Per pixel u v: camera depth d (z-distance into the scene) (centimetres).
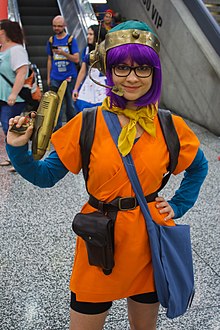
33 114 132
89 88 429
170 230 145
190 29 606
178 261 145
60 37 536
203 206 364
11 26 379
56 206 355
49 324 218
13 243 293
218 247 298
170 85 712
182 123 146
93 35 438
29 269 263
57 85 541
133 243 138
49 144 133
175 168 146
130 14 883
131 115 132
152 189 141
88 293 144
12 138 129
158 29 724
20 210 345
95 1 1059
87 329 151
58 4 938
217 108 570
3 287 245
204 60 583
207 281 259
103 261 136
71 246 292
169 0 664
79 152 138
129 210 137
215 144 542
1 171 430
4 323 217
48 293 242
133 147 134
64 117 618
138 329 166
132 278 143
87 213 140
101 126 135
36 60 850
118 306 234
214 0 696
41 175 139
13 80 390
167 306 144
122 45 126
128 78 128
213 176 432
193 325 222
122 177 134
